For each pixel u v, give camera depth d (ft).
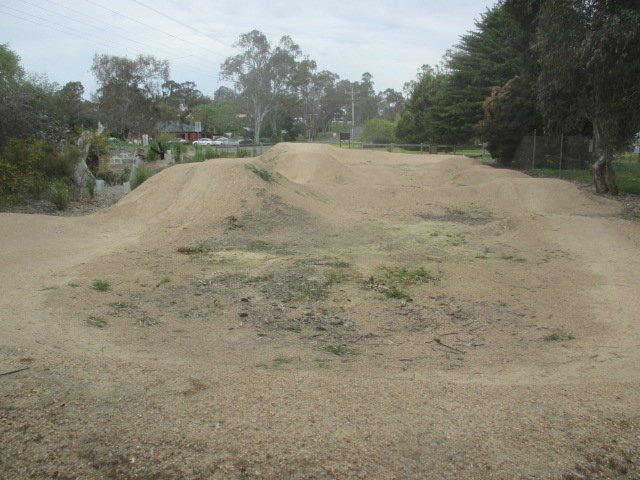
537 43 53.93
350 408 11.03
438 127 131.13
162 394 11.37
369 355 16.40
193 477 8.43
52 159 55.77
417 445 9.46
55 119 71.10
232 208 39.75
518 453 9.28
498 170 75.46
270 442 9.41
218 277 25.88
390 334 18.66
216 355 15.83
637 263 29.07
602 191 55.83
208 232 35.73
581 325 19.58
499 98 85.76
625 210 46.91
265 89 222.28
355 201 51.16
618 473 8.83
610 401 11.63
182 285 24.32
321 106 331.57
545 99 61.21
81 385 11.53
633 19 41.73
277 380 12.92
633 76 44.09
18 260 26.35
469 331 19.02
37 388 11.15
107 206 52.06
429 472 8.69
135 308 20.65
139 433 9.58
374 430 9.97
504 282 25.81
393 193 54.19
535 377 14.05
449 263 29.78
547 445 9.55
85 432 9.55
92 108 164.55
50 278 23.76
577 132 78.69
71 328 17.42
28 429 9.55
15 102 58.75
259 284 24.90
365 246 34.14
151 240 33.73
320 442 9.46
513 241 35.65
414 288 24.67
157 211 40.04
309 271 27.35
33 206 48.29
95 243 32.35
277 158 75.82
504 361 15.87
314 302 22.35
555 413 10.89
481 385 13.07
